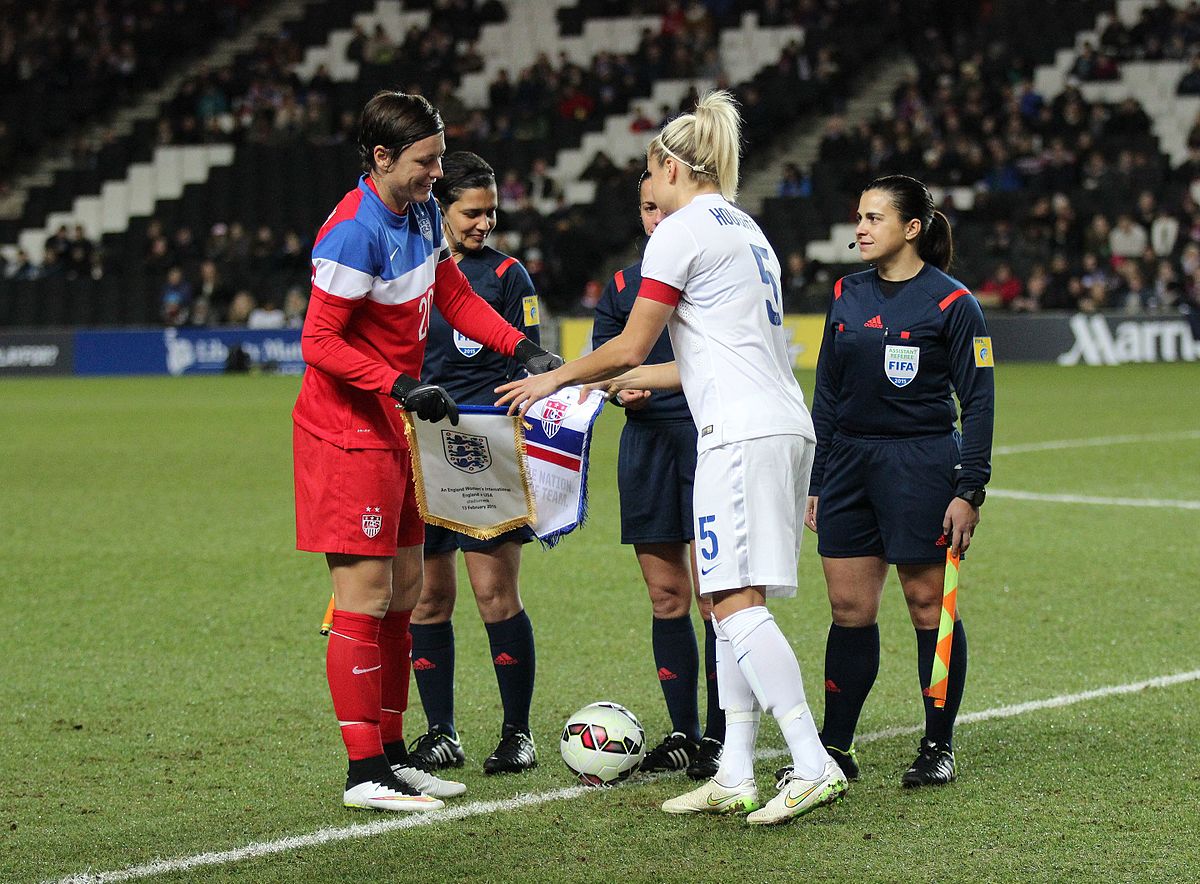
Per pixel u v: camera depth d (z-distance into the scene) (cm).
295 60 11625
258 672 2142
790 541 1470
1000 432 5300
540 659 2197
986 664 2130
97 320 9994
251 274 9900
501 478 1666
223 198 10594
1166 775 1584
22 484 4338
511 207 9869
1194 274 8825
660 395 1684
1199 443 4928
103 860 1371
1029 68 10275
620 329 1752
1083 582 2723
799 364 8925
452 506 1658
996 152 9556
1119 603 2536
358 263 1488
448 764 1697
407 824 1470
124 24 12138
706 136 1476
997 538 3219
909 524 1581
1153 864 1317
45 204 11125
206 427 6034
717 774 1506
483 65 11175
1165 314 8831
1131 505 3669
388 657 1611
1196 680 2005
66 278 10081
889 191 1595
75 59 11825
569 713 1912
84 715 1909
